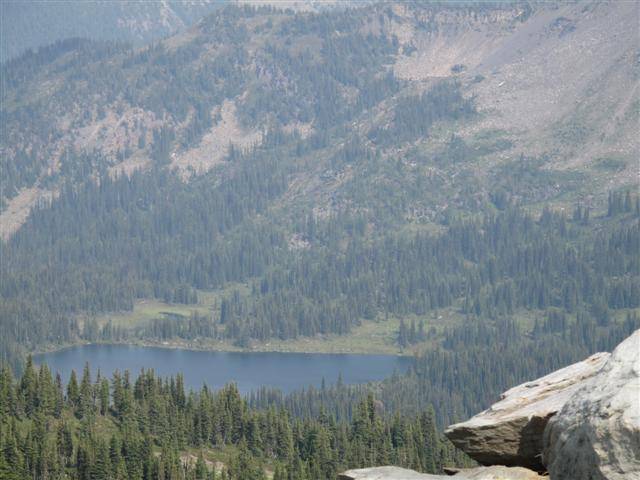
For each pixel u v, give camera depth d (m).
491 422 64.75
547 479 61.72
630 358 55.69
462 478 63.56
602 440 52.97
